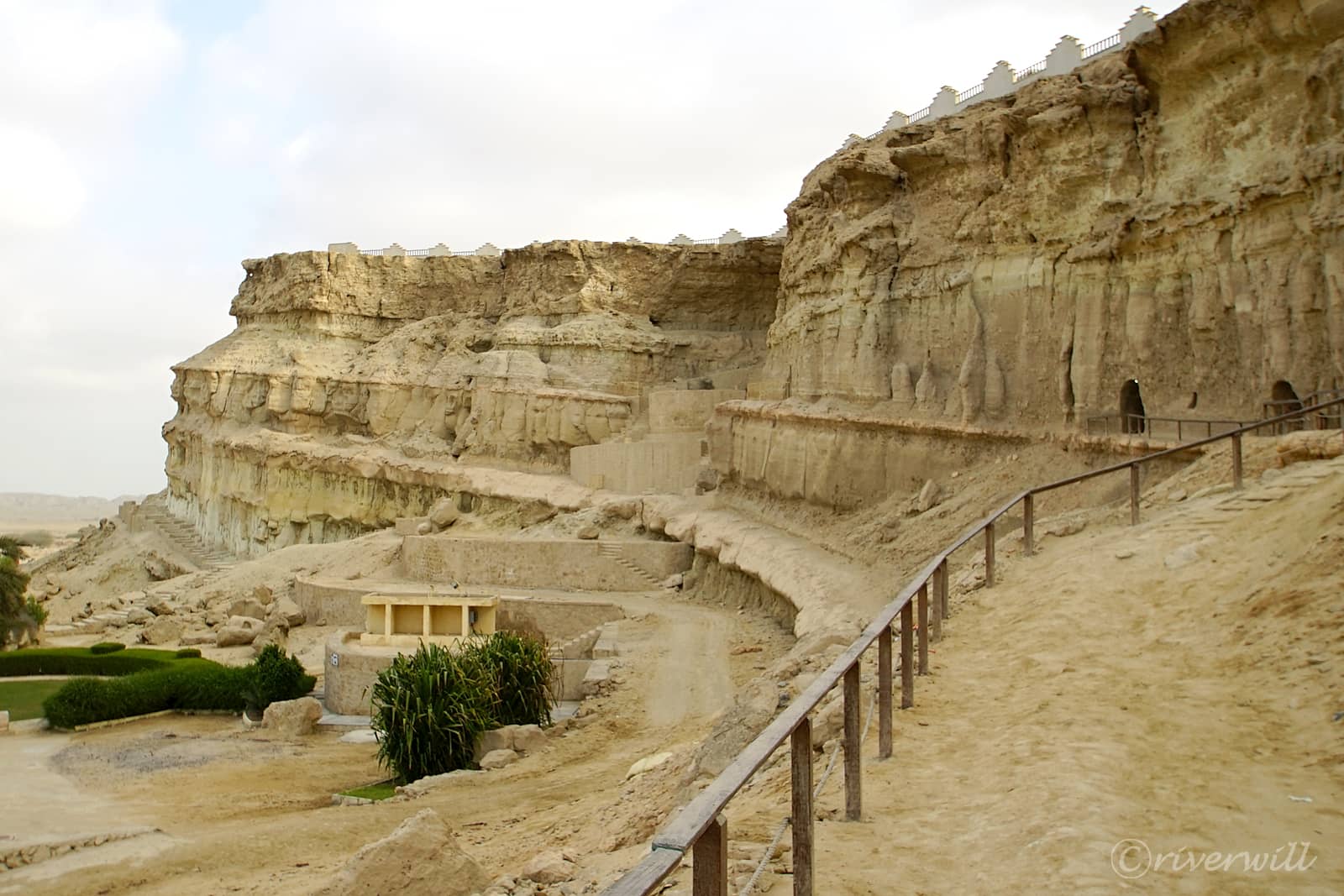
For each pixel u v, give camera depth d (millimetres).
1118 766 10281
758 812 11602
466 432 73875
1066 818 9203
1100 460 30906
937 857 9086
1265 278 27078
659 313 76438
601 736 29297
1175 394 30078
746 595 45125
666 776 17922
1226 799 9367
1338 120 25188
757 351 74000
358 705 39031
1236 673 12344
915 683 14328
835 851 9328
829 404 45906
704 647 37594
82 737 36031
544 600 46875
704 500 56531
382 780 29266
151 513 97000
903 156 41969
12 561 54969
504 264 82688
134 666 47094
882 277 43781
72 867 20828
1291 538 15055
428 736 28516
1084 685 12906
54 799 27016
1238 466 19172
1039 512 30688
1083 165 33562
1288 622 12922
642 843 14047
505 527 65000
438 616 43969
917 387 40375
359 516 76250
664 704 31531
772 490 49438
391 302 85375
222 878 19812
